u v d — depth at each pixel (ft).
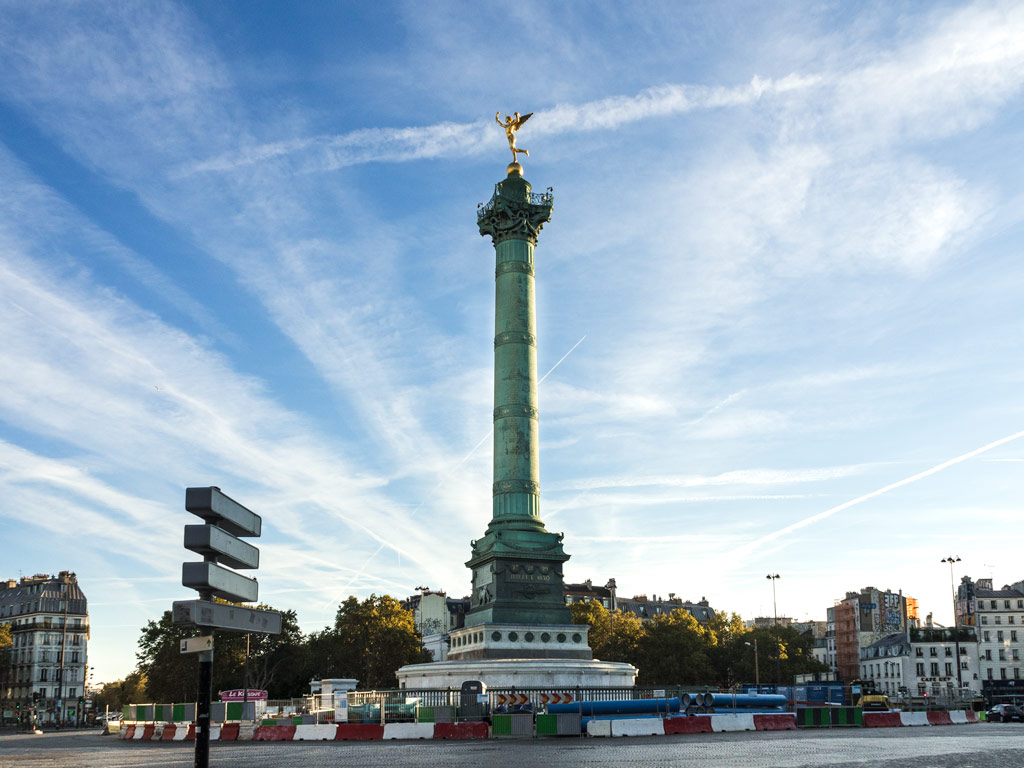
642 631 450.71
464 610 594.24
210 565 50.08
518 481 261.65
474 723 176.86
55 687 574.56
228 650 389.60
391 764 108.17
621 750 127.65
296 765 110.01
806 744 138.62
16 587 630.33
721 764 100.01
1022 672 513.86
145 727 225.97
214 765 112.57
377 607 430.61
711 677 439.22
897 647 534.78
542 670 229.45
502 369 271.28
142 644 392.27
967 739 150.92
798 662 491.72
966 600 544.62
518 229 281.54
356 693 215.51
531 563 254.68
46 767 117.29
